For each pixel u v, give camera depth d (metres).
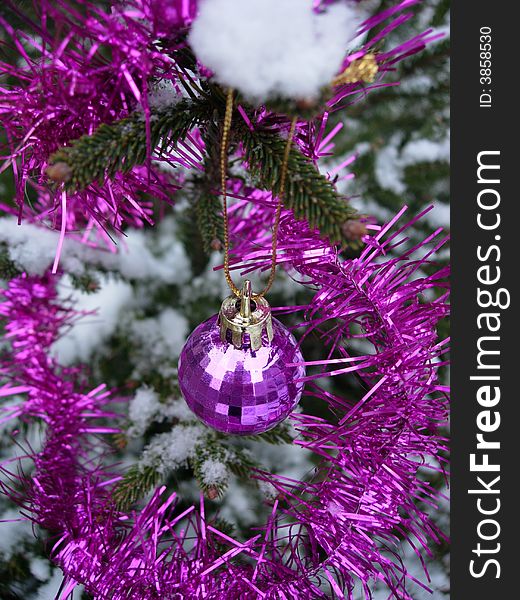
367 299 0.35
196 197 0.39
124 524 0.38
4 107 0.33
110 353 0.46
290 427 0.40
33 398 0.40
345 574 0.36
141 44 0.31
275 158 0.31
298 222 0.35
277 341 0.33
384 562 0.36
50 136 0.33
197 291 0.47
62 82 0.32
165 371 0.43
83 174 0.30
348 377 0.45
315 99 0.29
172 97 0.33
